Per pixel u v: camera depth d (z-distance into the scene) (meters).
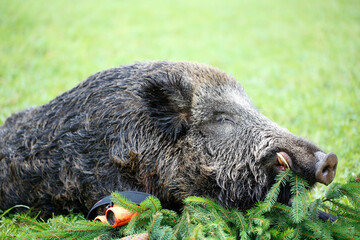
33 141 7.99
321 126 12.27
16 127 8.56
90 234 6.16
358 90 15.91
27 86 15.83
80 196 7.53
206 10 36.56
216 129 7.30
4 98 14.41
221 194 7.13
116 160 7.22
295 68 20.14
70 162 7.55
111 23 30.19
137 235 5.63
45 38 24.44
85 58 20.81
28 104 13.70
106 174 7.31
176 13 34.94
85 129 7.55
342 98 14.91
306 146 6.73
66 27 27.89
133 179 7.28
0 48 21.59
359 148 10.32
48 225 6.96
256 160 6.96
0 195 8.29
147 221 6.11
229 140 7.18
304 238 6.09
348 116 12.71
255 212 6.25
